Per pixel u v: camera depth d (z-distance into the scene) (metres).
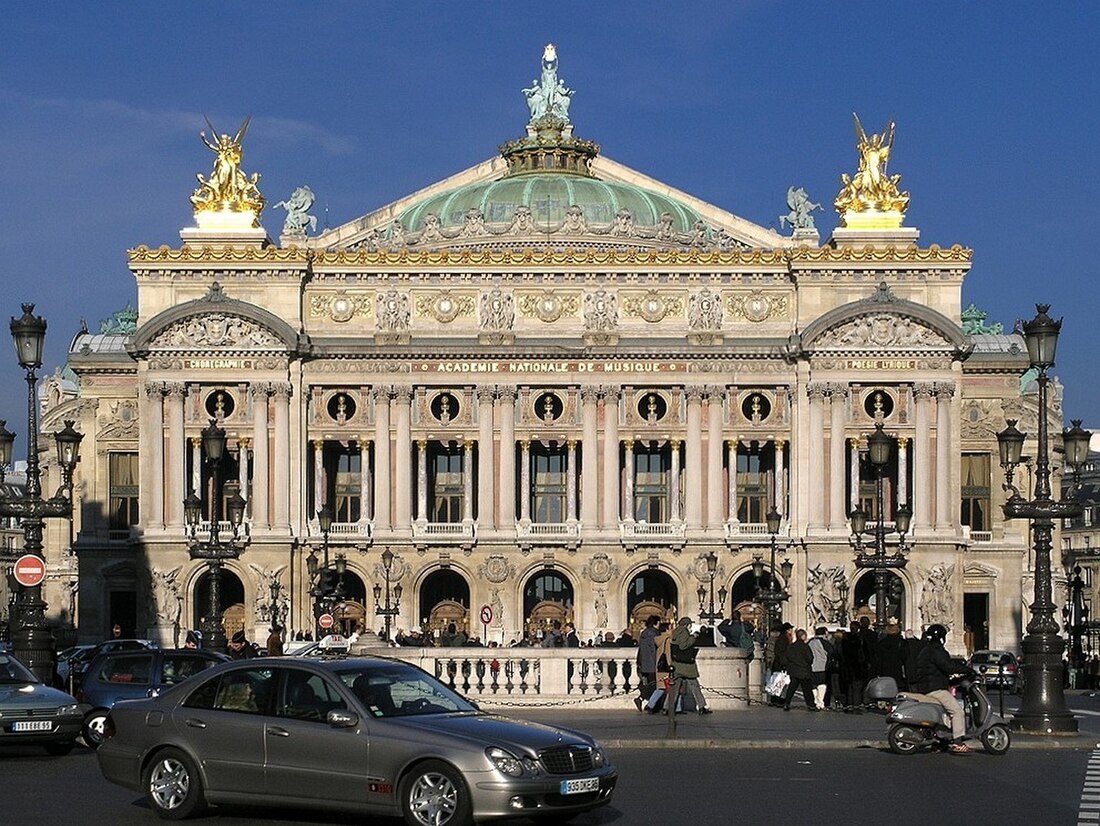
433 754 37.81
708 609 151.62
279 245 171.25
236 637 89.19
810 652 78.00
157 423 151.25
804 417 152.62
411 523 153.12
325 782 38.97
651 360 153.38
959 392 152.50
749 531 152.50
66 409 189.88
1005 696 105.06
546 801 37.75
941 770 51.28
